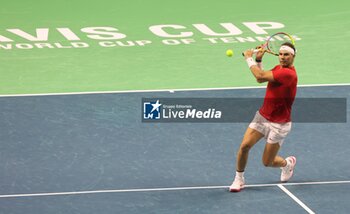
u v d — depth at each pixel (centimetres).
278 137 2336
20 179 2459
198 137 2781
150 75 3500
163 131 2831
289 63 2311
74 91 3278
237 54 3784
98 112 3011
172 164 2575
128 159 2612
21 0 4788
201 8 4606
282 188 2402
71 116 2970
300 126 2872
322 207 2261
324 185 2420
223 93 3225
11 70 3575
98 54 3812
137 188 2400
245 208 2255
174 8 4612
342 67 3584
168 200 2312
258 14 4481
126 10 4584
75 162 2588
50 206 2269
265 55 3744
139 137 2781
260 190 2384
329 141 2747
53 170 2528
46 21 4366
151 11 4559
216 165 2567
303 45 3922
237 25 4278
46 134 2803
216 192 2370
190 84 3362
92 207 2264
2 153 2645
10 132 2816
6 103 3109
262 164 2580
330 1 4728
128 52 3847
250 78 3438
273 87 2305
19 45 3941
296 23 4303
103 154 2648
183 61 3700
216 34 4122
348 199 2320
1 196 2336
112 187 2408
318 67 3584
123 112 3008
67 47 3919
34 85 3369
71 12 4544
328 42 3972
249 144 2331
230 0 4778
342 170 2533
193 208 2258
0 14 4481
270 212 2227
